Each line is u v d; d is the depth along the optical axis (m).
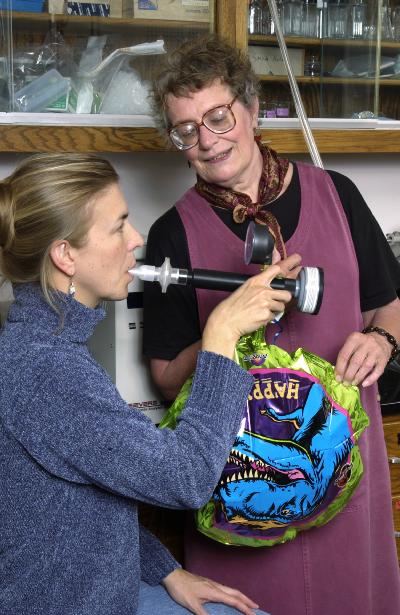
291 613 1.78
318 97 2.43
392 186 2.92
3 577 1.29
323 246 1.79
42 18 2.12
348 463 1.60
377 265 1.87
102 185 1.32
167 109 1.71
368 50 2.45
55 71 2.11
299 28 2.38
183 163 2.62
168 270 1.45
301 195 1.80
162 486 1.27
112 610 1.33
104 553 1.31
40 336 1.31
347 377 1.64
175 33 2.24
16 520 1.27
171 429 1.39
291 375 1.55
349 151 2.42
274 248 1.65
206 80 1.64
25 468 1.27
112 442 1.24
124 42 2.21
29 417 1.25
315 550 1.77
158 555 1.63
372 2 2.43
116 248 1.35
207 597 1.59
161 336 1.82
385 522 1.87
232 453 1.52
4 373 1.27
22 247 1.30
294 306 1.67
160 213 2.62
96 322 1.35
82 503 1.30
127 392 2.07
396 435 2.20
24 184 1.30
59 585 1.28
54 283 1.33
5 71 2.07
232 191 1.76
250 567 1.79
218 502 1.55
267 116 2.35
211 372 1.36
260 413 1.53
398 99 2.57
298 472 1.53
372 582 1.86
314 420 1.55
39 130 2.07
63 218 1.29
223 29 2.23
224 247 1.77
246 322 1.39
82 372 1.27
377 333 1.78
